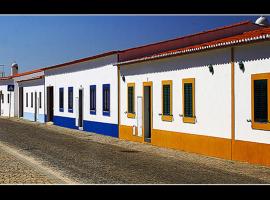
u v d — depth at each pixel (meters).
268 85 12.58
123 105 22.14
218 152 14.87
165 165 13.27
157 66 18.73
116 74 22.83
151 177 11.23
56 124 33.22
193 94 16.19
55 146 18.78
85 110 27.59
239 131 13.84
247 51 13.46
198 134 15.95
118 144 19.66
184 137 16.83
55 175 11.59
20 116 44.22
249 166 12.87
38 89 37.75
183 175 11.51
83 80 27.86
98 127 25.47
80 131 27.42
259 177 11.18
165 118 18.14
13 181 10.80
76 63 28.98
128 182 10.59
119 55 22.55
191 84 16.31
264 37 12.34
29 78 40.78
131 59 22.75
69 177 11.29
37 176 11.45
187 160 14.32
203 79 15.63
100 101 25.17
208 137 15.38
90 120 26.77
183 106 16.86
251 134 13.31
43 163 13.75
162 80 18.36
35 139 21.98
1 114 49.34
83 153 16.34
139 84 20.36
